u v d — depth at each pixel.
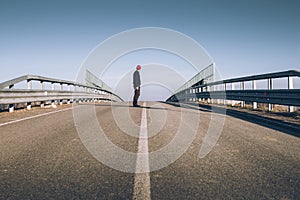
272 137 6.54
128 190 3.24
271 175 3.79
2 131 7.19
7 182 3.50
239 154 4.92
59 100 17.86
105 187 3.33
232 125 8.48
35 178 3.64
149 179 3.61
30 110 13.41
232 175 3.79
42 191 3.21
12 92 11.13
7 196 3.08
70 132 7.06
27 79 12.66
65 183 3.46
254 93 13.48
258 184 3.45
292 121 9.34
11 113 11.85
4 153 4.90
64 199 2.99
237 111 13.37
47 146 5.45
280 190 3.27
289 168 4.11
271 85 12.22
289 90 10.23
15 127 7.88
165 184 3.43
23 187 3.33
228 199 3.01
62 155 4.79
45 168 4.06
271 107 12.95
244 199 3.01
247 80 14.16
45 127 7.89
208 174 3.82
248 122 9.18
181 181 3.54
